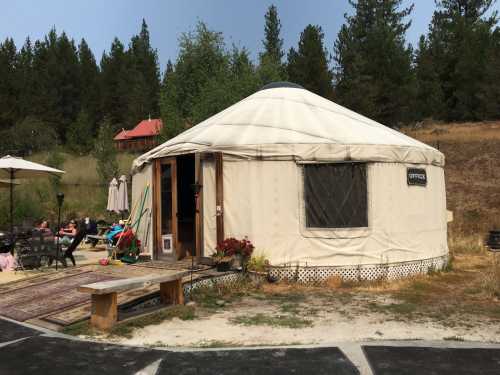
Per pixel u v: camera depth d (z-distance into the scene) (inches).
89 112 1958.7
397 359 159.8
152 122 1688.0
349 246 297.0
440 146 893.8
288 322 208.7
